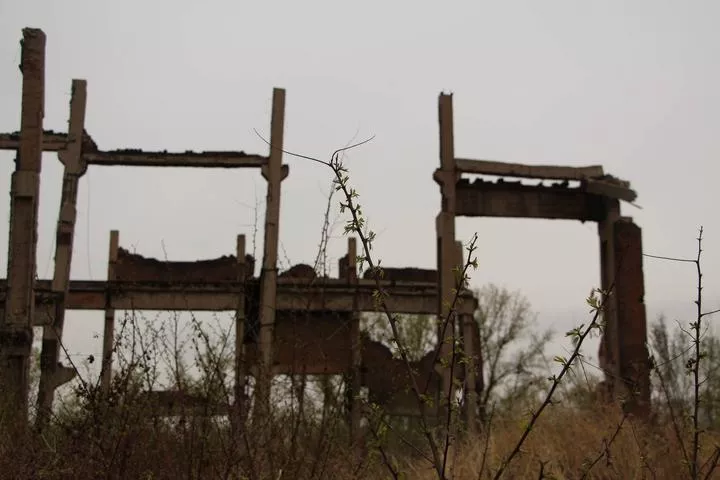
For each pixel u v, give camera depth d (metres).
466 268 4.59
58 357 20.08
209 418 7.94
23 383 16.23
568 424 10.52
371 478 8.62
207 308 22.88
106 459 7.19
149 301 23.09
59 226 21.67
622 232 21.23
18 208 17.73
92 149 22.55
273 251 21.42
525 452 4.98
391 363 22.08
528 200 21.91
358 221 4.79
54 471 7.13
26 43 18.75
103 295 23.14
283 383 8.98
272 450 7.83
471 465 9.34
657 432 9.64
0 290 20.77
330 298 23.03
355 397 5.02
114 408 7.71
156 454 7.69
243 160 22.52
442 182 21.27
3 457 7.58
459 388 4.63
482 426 11.66
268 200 22.09
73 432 7.54
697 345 5.33
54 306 20.86
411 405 21.17
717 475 8.14
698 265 5.18
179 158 22.47
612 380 19.31
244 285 12.42
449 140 21.56
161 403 8.23
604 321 4.68
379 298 4.77
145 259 24.17
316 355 21.33
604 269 21.70
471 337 22.83
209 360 8.19
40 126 18.44
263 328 20.08
